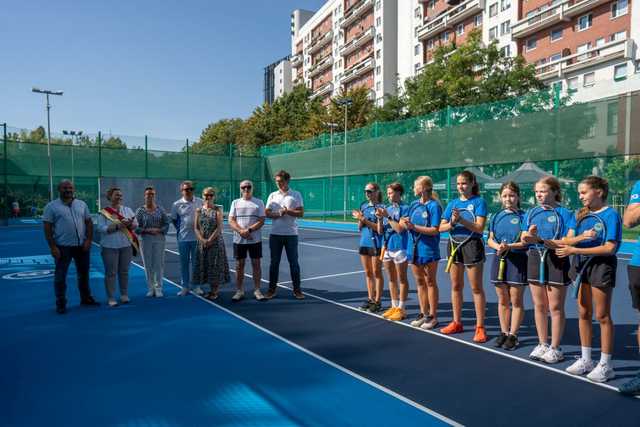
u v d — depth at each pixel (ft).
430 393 12.39
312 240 59.88
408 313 21.40
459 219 16.11
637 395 12.05
